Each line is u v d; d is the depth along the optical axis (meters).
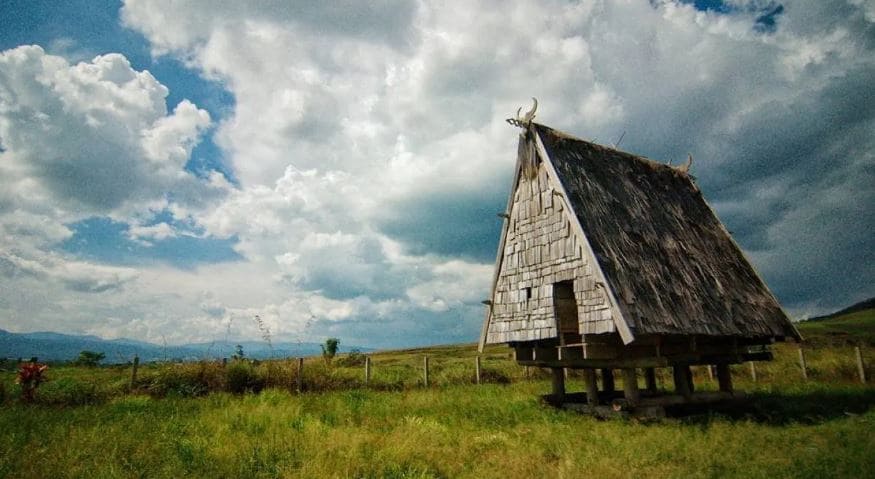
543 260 17.28
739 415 16.28
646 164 21.77
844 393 19.28
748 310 18.06
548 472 9.56
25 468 9.42
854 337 46.75
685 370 17.08
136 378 22.28
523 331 17.67
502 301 18.91
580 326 15.41
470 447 11.60
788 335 18.78
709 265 18.78
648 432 12.59
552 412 16.50
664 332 14.50
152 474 9.38
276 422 14.02
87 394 19.72
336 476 9.09
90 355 38.31
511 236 18.95
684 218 20.39
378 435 12.39
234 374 21.97
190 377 21.88
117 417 15.03
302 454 10.56
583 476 9.08
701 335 16.38
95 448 10.84
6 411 15.77
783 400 18.02
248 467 9.66
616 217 17.38
